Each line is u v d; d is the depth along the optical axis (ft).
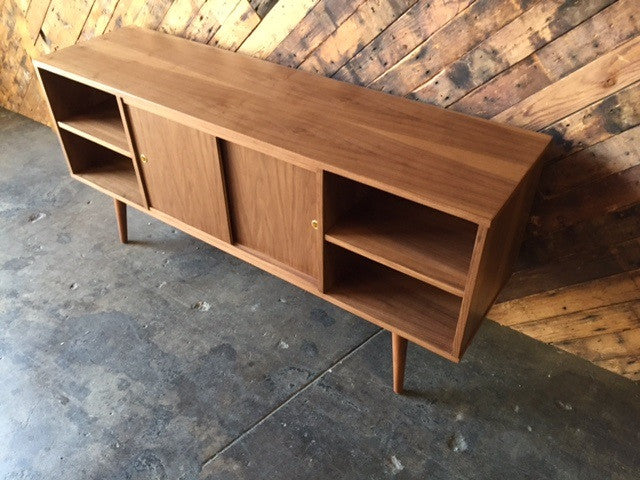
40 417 5.08
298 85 5.24
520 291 5.51
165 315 6.06
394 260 4.28
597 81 4.16
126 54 5.85
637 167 4.31
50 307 6.15
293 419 5.06
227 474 4.66
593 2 3.91
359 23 5.00
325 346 5.71
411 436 4.91
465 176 3.97
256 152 4.62
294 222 4.84
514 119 4.64
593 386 5.29
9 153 8.70
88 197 7.79
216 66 5.59
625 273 4.81
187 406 5.17
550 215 4.92
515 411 5.09
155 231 7.18
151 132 5.30
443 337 4.54
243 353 5.65
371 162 4.12
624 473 4.63
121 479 4.63
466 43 4.56
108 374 5.46
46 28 7.83
